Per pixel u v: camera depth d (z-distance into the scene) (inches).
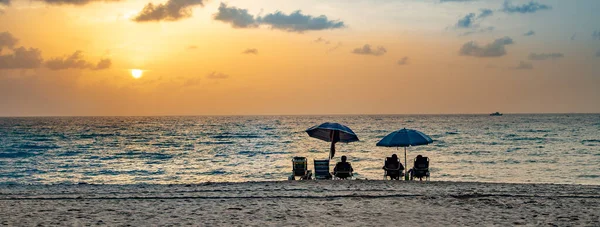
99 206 428.5
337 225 345.7
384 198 463.8
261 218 372.5
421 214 384.8
